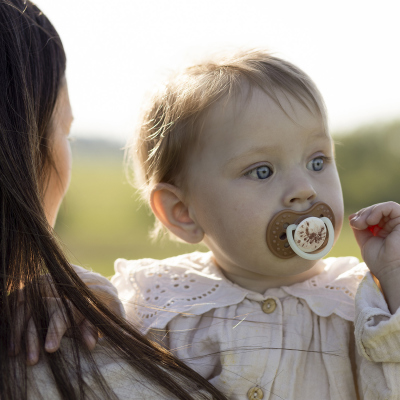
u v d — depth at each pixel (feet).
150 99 5.22
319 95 4.49
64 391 3.06
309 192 4.13
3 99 3.41
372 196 20.79
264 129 4.22
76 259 3.72
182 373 3.50
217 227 4.44
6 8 3.73
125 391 3.27
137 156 5.47
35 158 3.53
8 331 3.13
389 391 3.74
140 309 4.89
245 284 4.77
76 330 3.33
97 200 20.90
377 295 4.08
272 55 4.93
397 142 20.94
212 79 4.60
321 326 4.50
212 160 4.40
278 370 4.34
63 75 4.31
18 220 3.26
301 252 4.09
